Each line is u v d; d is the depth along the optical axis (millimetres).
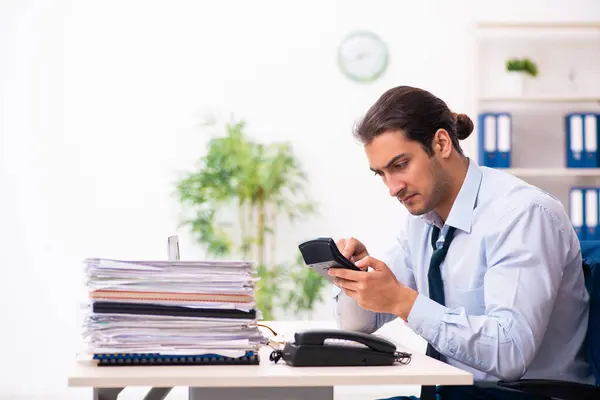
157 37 4391
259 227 4250
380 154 1744
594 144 4312
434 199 1793
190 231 4344
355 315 1859
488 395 1741
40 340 4309
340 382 1302
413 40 4477
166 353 1368
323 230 4434
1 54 4316
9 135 4316
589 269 1849
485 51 4535
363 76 4441
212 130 4395
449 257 1878
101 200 4359
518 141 4547
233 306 1393
